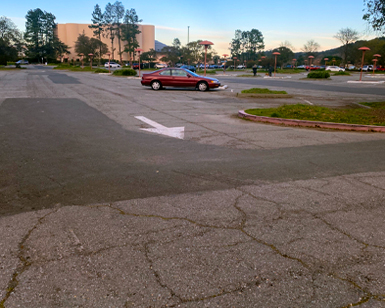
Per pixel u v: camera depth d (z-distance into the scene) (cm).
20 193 414
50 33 11344
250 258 282
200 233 322
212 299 232
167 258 280
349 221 354
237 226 338
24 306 224
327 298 236
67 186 439
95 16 10844
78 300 230
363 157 610
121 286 245
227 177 482
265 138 758
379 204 400
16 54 7644
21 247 293
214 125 905
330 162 571
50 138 705
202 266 269
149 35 12269
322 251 295
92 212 364
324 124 922
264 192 429
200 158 579
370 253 294
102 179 467
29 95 1505
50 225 334
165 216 357
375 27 1519
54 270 262
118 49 12094
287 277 258
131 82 2603
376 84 3017
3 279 250
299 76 4756
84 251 288
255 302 230
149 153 605
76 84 2278
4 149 612
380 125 912
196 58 7756
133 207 378
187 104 1359
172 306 225
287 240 312
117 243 302
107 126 846
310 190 439
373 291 244
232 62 11206
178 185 448
